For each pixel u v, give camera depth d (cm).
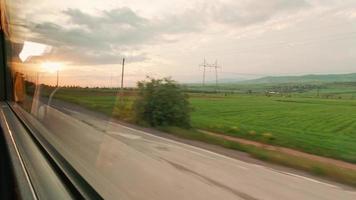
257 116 1861
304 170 384
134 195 279
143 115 687
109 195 293
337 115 1079
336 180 330
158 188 270
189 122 2009
